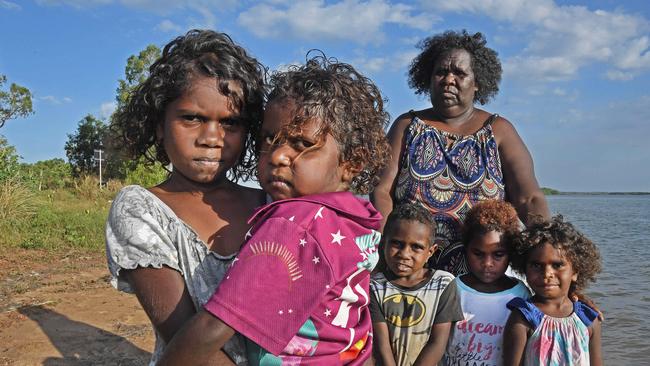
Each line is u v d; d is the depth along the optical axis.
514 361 2.95
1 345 5.44
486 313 3.08
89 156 41.34
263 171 1.53
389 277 3.08
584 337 2.94
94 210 16.14
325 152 1.51
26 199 13.46
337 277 1.33
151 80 1.62
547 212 3.24
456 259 3.29
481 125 3.37
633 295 10.60
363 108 1.62
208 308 1.25
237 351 1.41
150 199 1.54
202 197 1.65
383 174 3.36
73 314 6.58
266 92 1.69
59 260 9.85
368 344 1.55
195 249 1.51
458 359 3.09
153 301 1.42
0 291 7.55
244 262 1.29
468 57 3.32
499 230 3.09
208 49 1.62
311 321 1.35
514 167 3.33
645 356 6.89
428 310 2.95
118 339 5.72
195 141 1.57
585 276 3.10
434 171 3.28
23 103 42.53
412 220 2.99
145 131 1.71
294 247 1.31
